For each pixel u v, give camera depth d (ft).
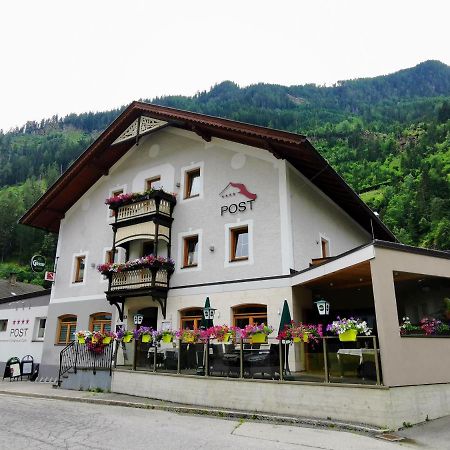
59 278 72.33
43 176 424.87
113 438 26.86
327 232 61.21
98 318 65.62
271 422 32.09
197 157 60.90
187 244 58.49
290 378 34.96
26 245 267.39
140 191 65.98
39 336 76.13
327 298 53.42
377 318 31.07
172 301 56.34
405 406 29.78
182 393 40.60
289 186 52.13
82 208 73.82
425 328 34.47
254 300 49.65
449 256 36.47
